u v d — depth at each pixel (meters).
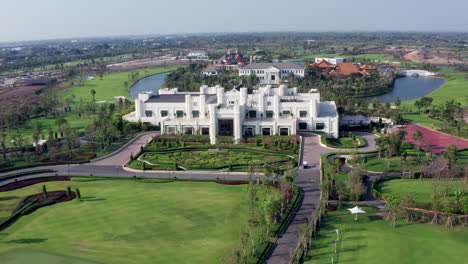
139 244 85.06
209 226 92.75
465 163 134.50
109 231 91.50
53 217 100.56
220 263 76.06
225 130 176.25
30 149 165.50
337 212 99.69
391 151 140.75
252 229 86.12
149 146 164.88
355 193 105.88
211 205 105.19
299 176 127.50
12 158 156.12
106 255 80.56
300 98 191.00
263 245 83.44
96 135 188.75
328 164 131.88
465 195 96.12
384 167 133.38
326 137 175.75
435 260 73.25
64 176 134.50
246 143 163.88
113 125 179.88
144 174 135.25
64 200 112.12
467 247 77.81
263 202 95.56
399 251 77.00
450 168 124.88
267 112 183.12
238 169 135.88
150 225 93.94
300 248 80.88
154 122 194.38
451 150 127.94
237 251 75.31
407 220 92.19
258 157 148.25
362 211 93.19
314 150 153.88
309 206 104.06
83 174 136.88
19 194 119.38
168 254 80.44
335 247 78.38
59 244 86.12
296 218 97.25
